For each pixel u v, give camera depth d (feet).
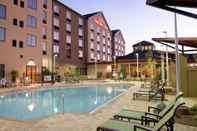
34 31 114.62
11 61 100.68
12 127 23.68
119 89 87.81
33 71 113.29
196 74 46.24
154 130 14.57
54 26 148.87
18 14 105.09
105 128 16.93
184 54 50.62
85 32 192.03
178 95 16.29
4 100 59.16
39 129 22.82
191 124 23.04
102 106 36.65
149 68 122.83
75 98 63.31
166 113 17.06
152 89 54.39
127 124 17.93
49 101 57.62
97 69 182.09
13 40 102.17
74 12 175.22
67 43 164.55
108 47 239.71
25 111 43.75
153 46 185.68
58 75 123.75
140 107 35.42
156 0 15.25
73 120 26.55
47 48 134.41
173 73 60.44
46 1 133.18
